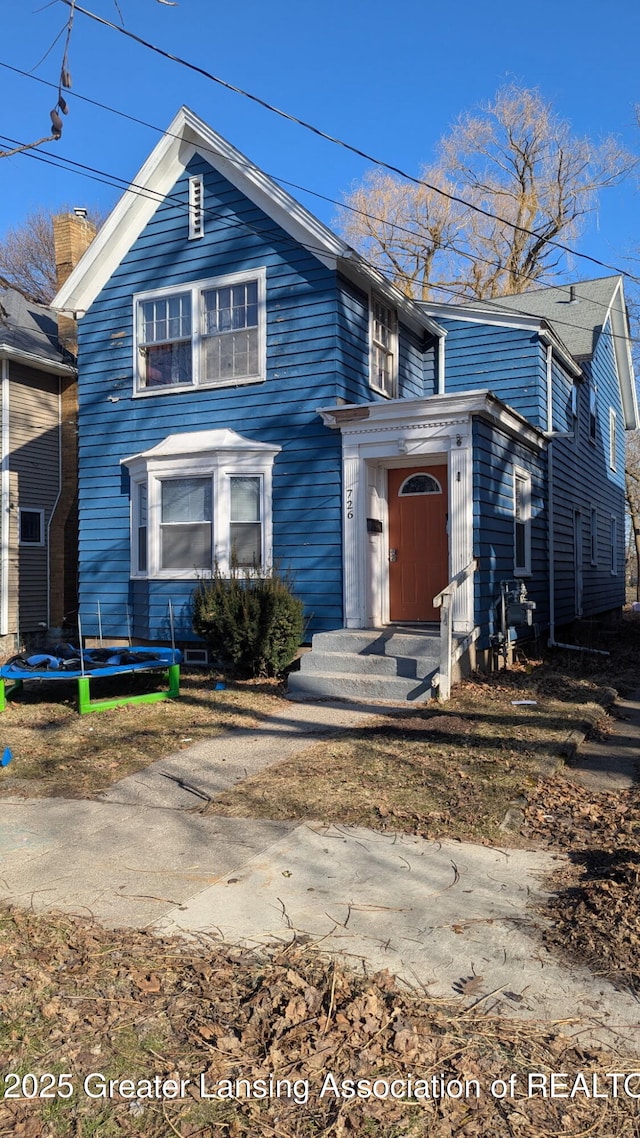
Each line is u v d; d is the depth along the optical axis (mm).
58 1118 2635
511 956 3652
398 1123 2609
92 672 9180
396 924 3973
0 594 16594
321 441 11289
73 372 17828
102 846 5094
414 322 14078
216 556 11531
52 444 18078
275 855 4898
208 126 11727
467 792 6004
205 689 10336
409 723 8164
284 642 10586
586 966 3564
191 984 3406
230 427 11984
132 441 12922
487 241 30812
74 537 18453
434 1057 2918
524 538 13219
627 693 11023
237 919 4031
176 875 4609
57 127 5734
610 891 4234
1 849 5059
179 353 12594
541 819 5527
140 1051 2965
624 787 6395
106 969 3525
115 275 13109
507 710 8734
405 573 11758
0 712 9297
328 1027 3078
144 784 6410
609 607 22109
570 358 15898
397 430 10703
